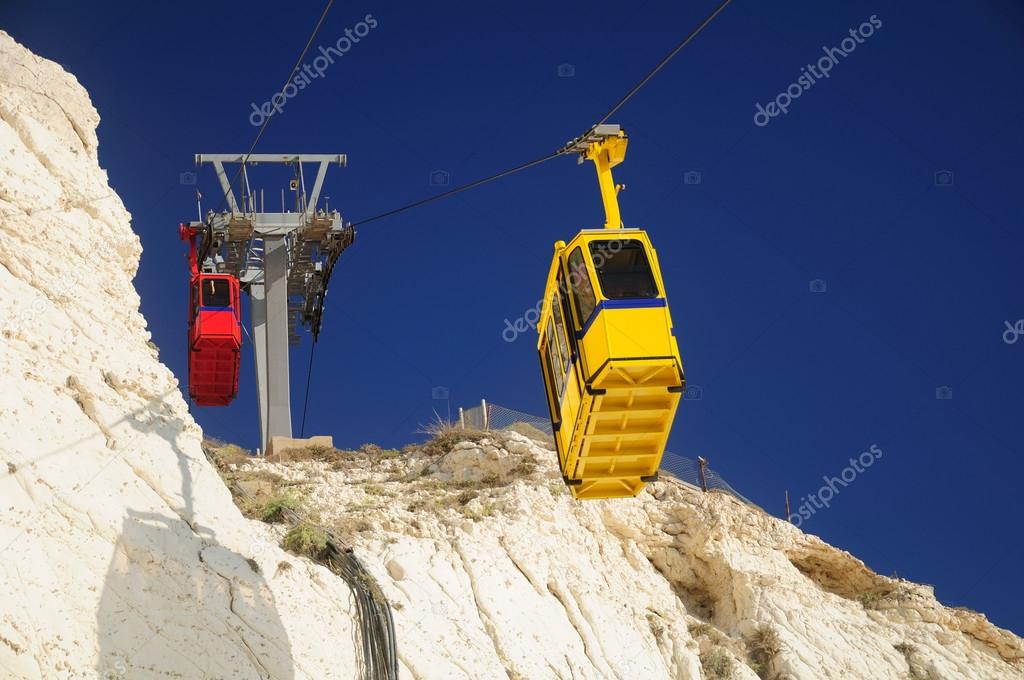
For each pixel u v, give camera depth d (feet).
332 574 76.07
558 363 65.62
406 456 114.32
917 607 105.19
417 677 73.61
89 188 79.00
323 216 131.23
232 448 112.47
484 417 122.11
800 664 94.79
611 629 89.35
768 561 104.88
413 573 82.33
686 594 102.73
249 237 131.03
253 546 71.87
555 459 107.86
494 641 80.94
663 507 105.29
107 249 78.59
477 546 89.25
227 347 120.57
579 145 68.90
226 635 64.54
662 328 59.47
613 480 66.23
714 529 103.65
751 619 98.99
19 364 67.26
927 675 98.12
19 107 77.92
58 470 63.77
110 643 59.47
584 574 93.86
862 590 107.96
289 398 131.23
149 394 73.61
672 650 92.84
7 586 56.75
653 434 62.95
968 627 104.73
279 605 69.26
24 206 74.38
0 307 69.15
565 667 82.89
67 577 59.98
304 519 85.25
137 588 62.54
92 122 81.92
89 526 62.90
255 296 146.10
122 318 77.82
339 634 71.51
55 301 72.95
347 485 103.40
